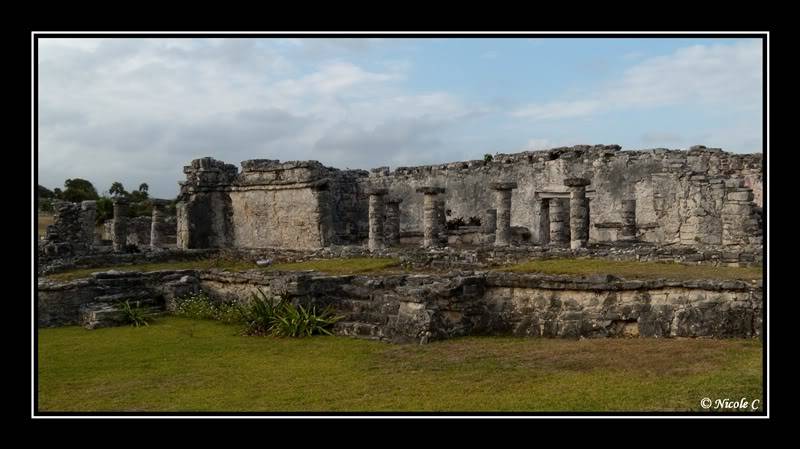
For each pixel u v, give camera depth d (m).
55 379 11.00
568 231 30.73
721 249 18.06
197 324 17.02
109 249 30.39
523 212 32.84
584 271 14.84
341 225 38.81
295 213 30.55
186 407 8.86
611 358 10.39
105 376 11.16
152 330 16.12
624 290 12.88
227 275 19.20
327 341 13.79
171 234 43.03
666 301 12.46
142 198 55.84
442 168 36.56
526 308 13.98
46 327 17.09
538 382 9.27
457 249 23.50
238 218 33.16
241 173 33.06
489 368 10.34
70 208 32.62
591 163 30.17
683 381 8.75
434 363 10.96
